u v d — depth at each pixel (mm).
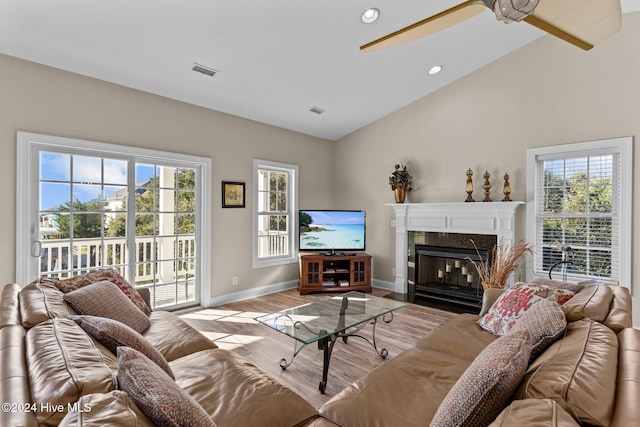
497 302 2342
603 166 3471
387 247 5266
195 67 3295
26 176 2910
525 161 3918
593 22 1773
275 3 2584
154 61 3125
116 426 725
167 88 3625
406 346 3049
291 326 2420
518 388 1097
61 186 3156
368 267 5039
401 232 4961
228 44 3006
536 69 3830
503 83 4070
